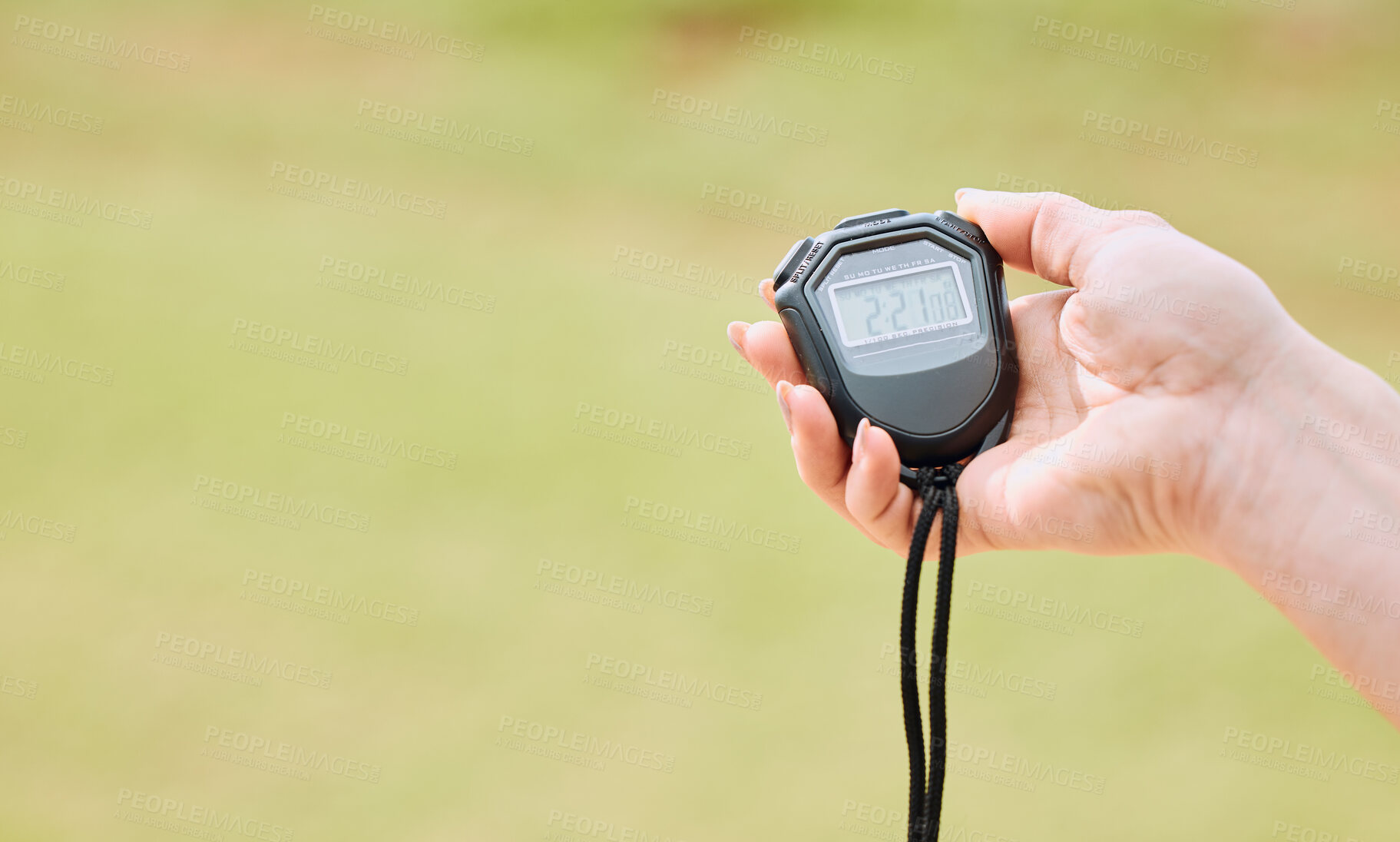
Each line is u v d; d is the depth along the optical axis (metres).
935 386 0.95
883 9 3.50
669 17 3.58
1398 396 0.92
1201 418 0.93
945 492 0.94
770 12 3.57
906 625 0.93
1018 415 0.96
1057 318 0.96
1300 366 0.93
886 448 0.93
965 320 0.96
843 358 0.96
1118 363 0.94
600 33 3.52
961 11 3.44
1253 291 0.93
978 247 0.96
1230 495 0.93
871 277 0.96
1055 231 0.96
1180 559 1.56
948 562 0.94
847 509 0.96
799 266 0.96
